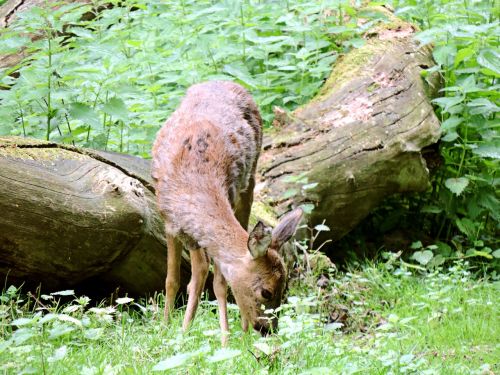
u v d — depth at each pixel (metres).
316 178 13.05
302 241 12.43
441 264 13.78
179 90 14.55
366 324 10.98
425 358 8.98
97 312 8.49
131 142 13.23
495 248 14.47
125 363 7.67
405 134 13.41
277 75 14.81
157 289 10.73
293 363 7.74
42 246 9.55
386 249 14.18
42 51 12.27
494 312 11.20
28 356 7.60
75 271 9.95
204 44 14.55
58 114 11.85
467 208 14.36
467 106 13.88
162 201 9.50
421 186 13.62
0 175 9.24
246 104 10.76
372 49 14.81
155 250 10.39
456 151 14.59
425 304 10.98
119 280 10.49
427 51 14.93
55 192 9.53
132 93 13.57
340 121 13.62
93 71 11.87
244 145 10.20
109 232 9.79
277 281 9.03
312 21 15.83
